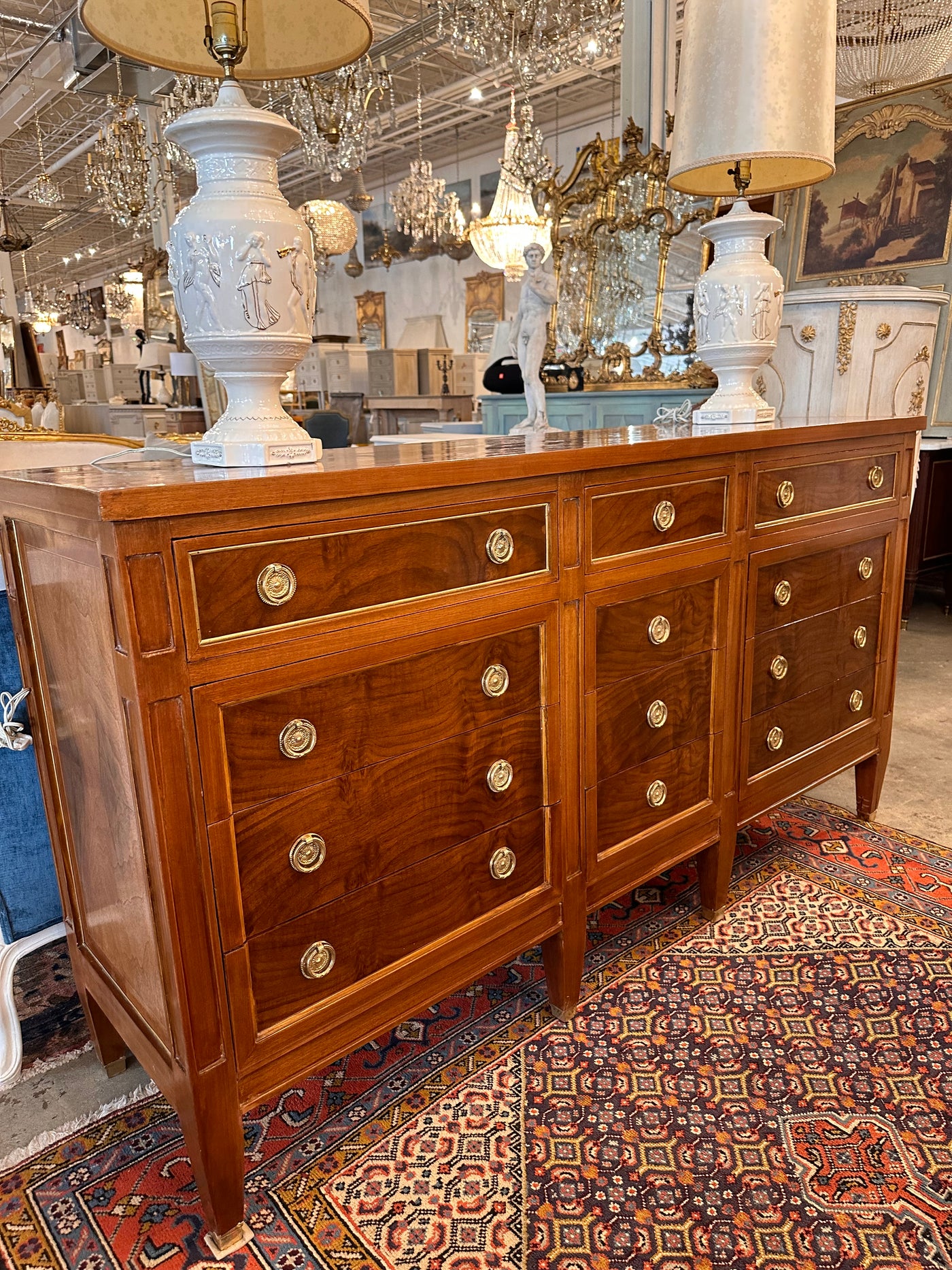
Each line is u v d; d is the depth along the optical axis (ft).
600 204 12.86
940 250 14.87
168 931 3.54
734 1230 4.07
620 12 16.25
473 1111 4.82
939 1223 4.07
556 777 5.12
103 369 40.68
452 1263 3.92
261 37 4.72
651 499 5.31
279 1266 3.93
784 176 7.12
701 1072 5.06
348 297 52.60
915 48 14.42
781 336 10.37
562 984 5.49
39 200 30.66
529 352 9.76
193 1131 3.81
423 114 35.42
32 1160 4.58
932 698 11.23
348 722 4.02
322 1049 4.21
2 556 4.61
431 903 4.61
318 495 3.60
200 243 3.68
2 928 5.08
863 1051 5.19
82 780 4.29
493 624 4.56
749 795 6.59
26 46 30.45
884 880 7.04
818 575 6.79
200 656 3.41
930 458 14.06
